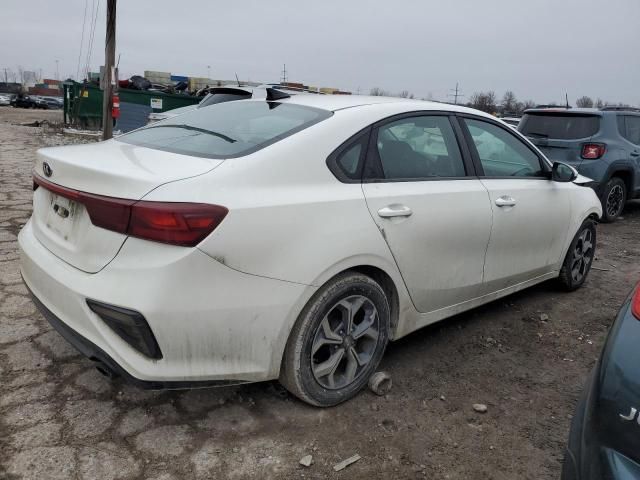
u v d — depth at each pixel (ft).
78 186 7.95
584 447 5.53
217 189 7.49
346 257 8.54
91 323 7.55
